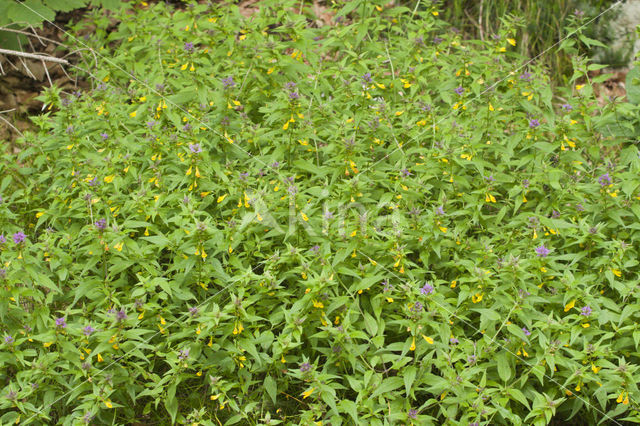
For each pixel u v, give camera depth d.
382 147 2.69
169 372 2.23
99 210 2.48
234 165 2.56
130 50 2.93
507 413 2.18
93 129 2.70
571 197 2.54
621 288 2.31
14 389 2.23
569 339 2.26
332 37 2.89
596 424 2.34
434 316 2.28
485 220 2.56
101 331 2.24
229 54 2.81
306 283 2.24
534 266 2.34
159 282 2.26
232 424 2.35
